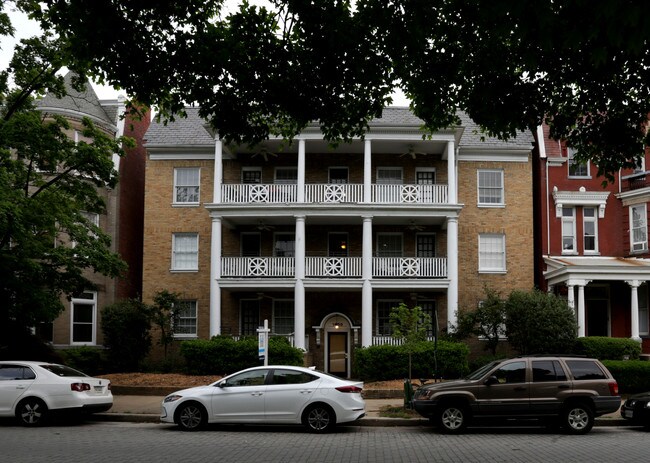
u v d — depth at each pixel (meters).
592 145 12.41
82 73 14.55
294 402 15.01
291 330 29.95
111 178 21.47
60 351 26.20
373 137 27.83
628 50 7.39
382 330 29.89
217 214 27.83
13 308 19.39
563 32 8.05
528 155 30.66
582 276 27.50
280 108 12.31
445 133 27.88
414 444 13.30
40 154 20.02
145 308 27.00
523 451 12.38
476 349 29.09
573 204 30.62
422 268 28.02
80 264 20.70
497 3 7.61
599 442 13.68
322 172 30.62
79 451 12.07
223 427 15.80
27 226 19.39
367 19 11.12
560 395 15.05
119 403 19.75
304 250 28.06
